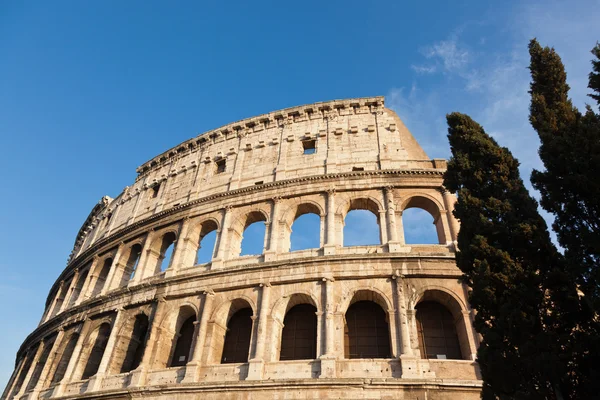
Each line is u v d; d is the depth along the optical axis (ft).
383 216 144.05
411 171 151.43
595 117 73.20
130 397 123.54
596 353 66.13
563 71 89.92
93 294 190.49
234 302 138.10
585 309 70.49
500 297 77.20
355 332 128.26
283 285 133.28
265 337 123.95
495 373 73.51
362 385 106.32
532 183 78.59
